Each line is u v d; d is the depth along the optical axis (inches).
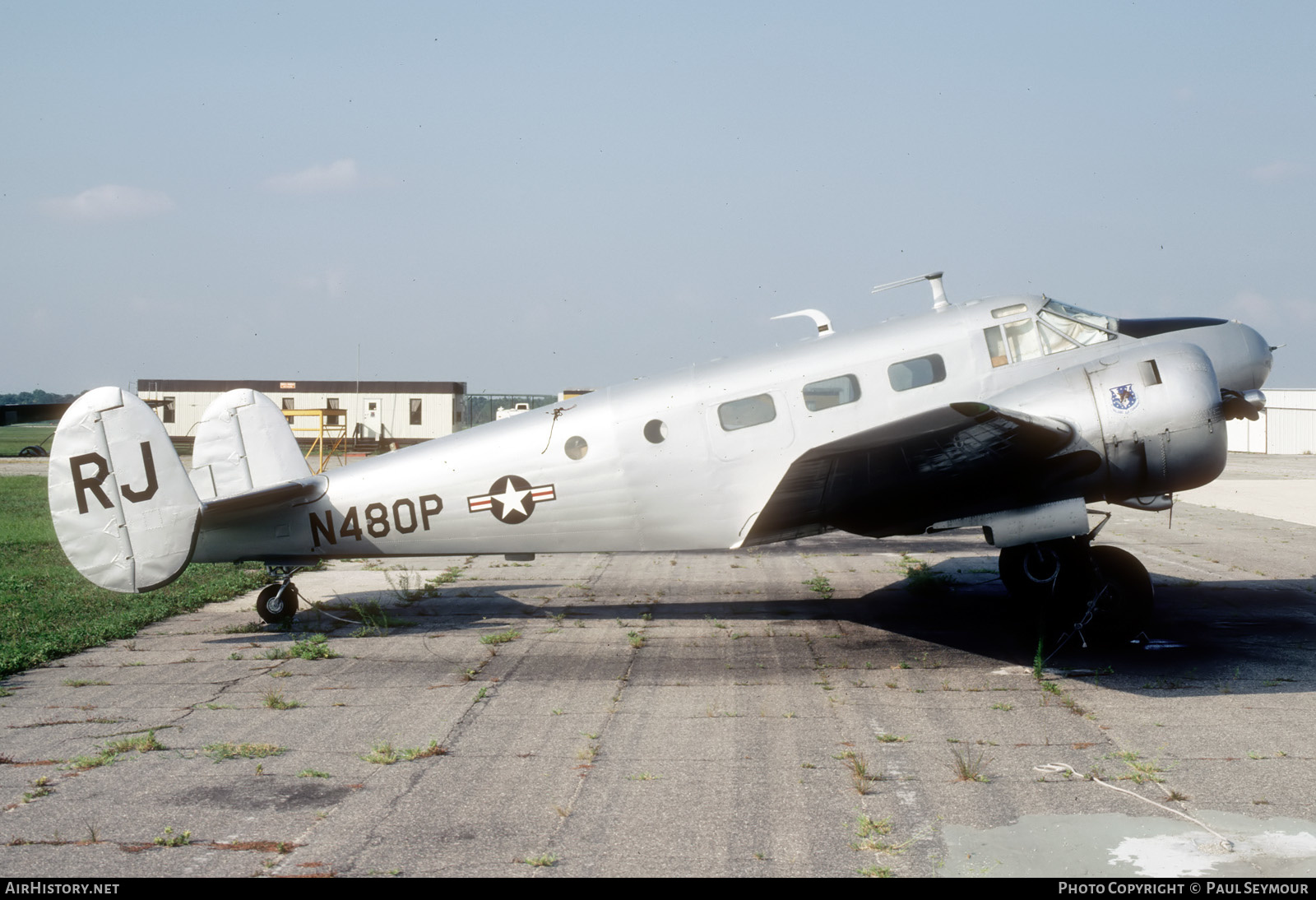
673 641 374.3
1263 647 346.0
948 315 391.9
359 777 228.8
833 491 352.5
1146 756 232.2
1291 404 1951.3
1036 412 349.4
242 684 318.0
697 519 397.7
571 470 399.9
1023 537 353.1
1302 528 719.1
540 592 494.3
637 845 187.9
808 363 391.9
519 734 260.8
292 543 412.8
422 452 414.6
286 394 1834.4
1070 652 343.0
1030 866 175.8
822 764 231.8
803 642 367.6
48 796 219.5
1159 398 339.9
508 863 180.9
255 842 192.1
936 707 278.4
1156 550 608.1
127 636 397.7
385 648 369.4
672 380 402.3
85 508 377.4
